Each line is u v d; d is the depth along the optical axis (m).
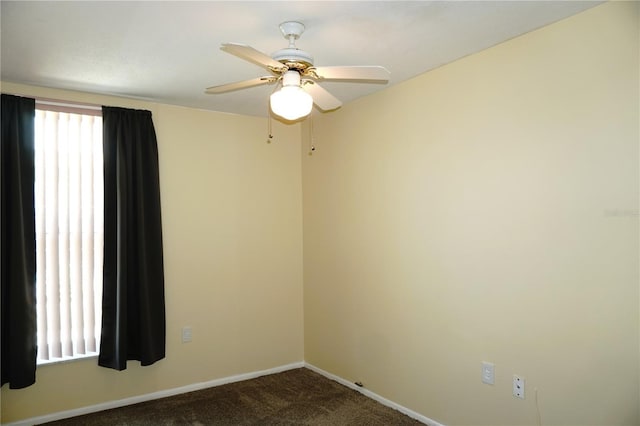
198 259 3.79
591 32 2.20
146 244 3.45
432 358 3.01
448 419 2.90
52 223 3.18
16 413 3.05
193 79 3.06
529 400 2.46
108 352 3.30
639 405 2.05
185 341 3.70
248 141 4.08
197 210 3.79
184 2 2.00
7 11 2.06
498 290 2.62
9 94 3.02
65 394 3.21
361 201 3.62
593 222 2.21
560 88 2.33
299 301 4.30
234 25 2.24
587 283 2.23
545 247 2.39
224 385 3.82
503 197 2.59
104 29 2.28
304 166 4.30
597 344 2.19
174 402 3.46
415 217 3.14
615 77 2.13
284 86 2.12
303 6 2.05
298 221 4.32
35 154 3.13
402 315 3.24
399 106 3.27
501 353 2.60
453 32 2.40
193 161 3.79
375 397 3.46
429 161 3.04
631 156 2.08
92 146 3.35
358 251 3.65
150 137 3.51
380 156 3.43
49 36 2.35
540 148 2.42
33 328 3.03
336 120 3.89
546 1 2.09
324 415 3.20
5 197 2.97
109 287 3.31
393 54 2.71
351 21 2.22
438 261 2.97
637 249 2.06
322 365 4.07
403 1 2.03
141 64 2.77
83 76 2.98
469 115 2.77
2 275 2.94
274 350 4.16
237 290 3.97
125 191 3.35
